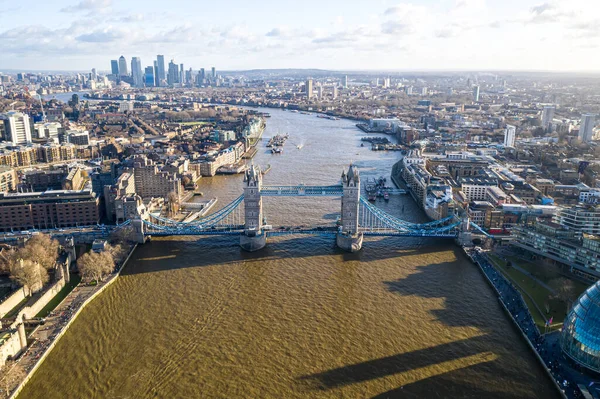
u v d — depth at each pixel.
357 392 196.50
